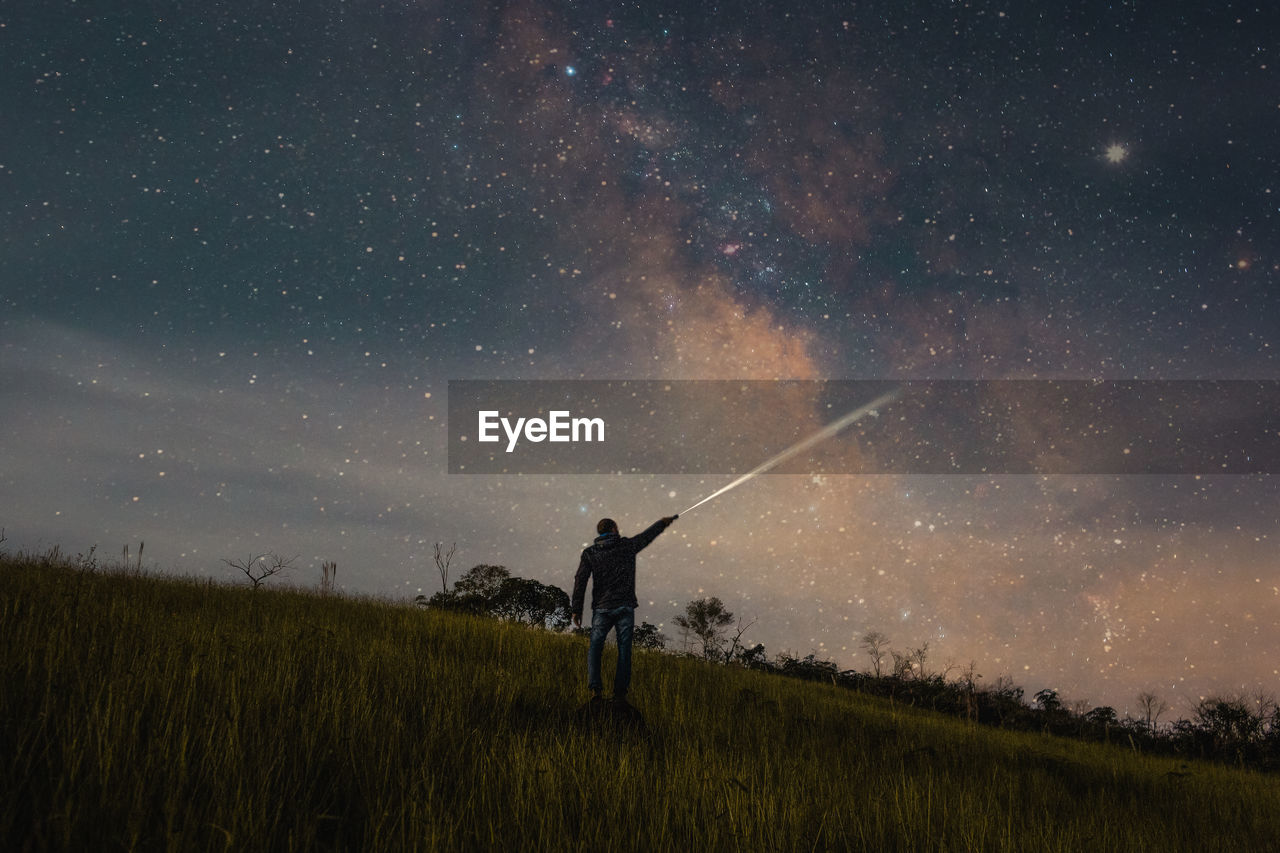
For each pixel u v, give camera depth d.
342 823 3.18
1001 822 4.90
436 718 4.87
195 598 9.38
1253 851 6.23
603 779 4.18
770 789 4.49
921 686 18.69
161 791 3.11
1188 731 18.23
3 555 10.28
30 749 3.16
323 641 7.04
